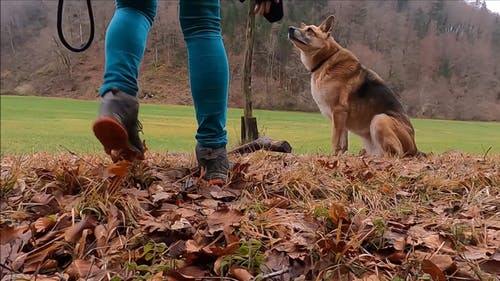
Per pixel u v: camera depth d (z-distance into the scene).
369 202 1.74
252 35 4.70
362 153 5.03
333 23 5.57
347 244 1.15
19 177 1.69
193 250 1.12
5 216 1.37
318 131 6.02
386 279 1.08
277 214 1.45
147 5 1.71
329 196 1.82
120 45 1.58
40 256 1.10
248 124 4.68
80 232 1.21
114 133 1.51
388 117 4.91
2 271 1.01
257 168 2.21
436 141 4.73
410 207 1.71
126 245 1.19
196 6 1.69
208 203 1.56
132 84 1.58
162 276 1.03
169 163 2.20
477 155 3.58
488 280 1.08
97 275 1.04
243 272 1.05
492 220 1.56
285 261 1.14
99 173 1.69
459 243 1.30
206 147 1.78
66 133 6.78
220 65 1.72
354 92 5.24
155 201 1.51
